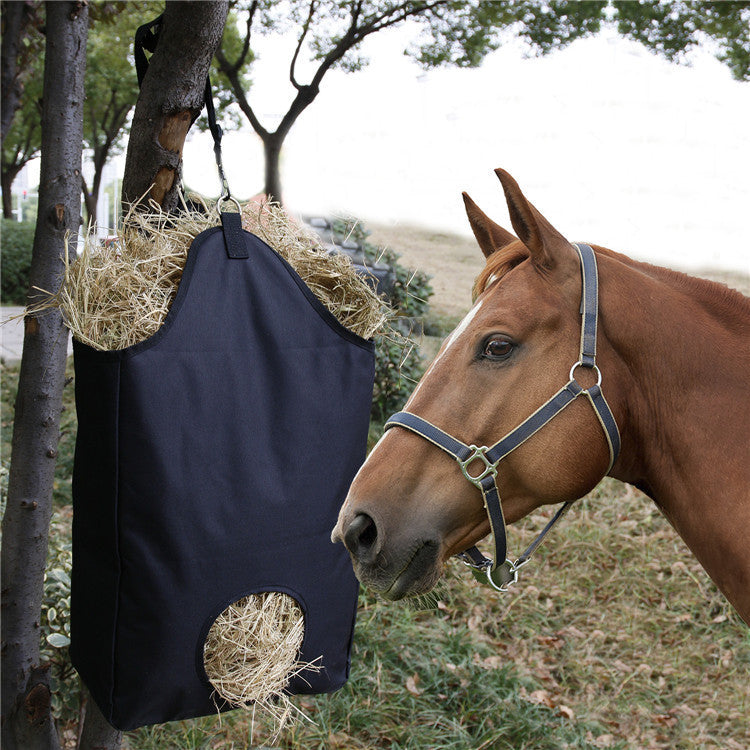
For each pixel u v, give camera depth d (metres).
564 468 1.33
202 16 1.44
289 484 1.33
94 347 1.26
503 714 2.69
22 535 1.66
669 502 1.46
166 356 1.22
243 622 1.31
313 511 1.36
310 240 1.58
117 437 1.20
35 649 1.70
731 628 3.57
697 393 1.40
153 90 1.52
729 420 1.39
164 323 1.24
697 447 1.40
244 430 1.29
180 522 1.23
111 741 1.72
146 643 1.25
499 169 1.33
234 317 1.30
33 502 1.66
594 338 1.34
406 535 1.27
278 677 1.37
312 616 1.38
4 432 5.03
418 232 9.38
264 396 1.32
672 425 1.41
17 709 1.67
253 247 1.34
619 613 3.67
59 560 2.44
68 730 2.34
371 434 4.97
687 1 5.02
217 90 6.06
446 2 5.21
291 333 1.34
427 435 1.30
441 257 8.70
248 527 1.29
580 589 3.87
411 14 5.14
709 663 3.33
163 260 1.37
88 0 1.61
